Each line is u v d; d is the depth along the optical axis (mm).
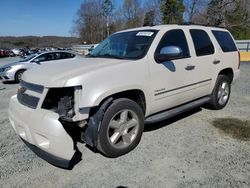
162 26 4188
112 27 66250
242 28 33000
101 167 3172
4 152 3627
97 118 3113
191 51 4371
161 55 3709
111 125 3238
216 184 2787
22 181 2914
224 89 5484
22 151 3662
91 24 71812
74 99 2902
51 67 3418
